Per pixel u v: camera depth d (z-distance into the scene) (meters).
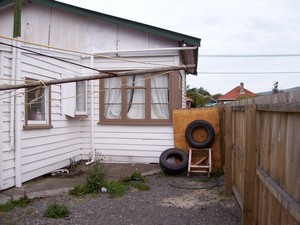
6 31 9.28
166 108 9.44
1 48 5.93
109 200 5.82
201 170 8.24
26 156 6.62
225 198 6.00
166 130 9.32
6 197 5.54
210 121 8.99
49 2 9.09
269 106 2.89
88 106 9.57
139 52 9.37
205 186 7.02
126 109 9.50
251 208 3.67
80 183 6.78
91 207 5.39
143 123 9.38
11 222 4.61
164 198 6.04
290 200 2.28
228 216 5.00
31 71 6.73
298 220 2.04
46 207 5.32
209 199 5.97
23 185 6.48
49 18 9.44
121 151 9.50
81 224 4.61
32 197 5.78
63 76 8.10
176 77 9.30
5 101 6.00
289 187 2.39
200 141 8.95
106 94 9.64
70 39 9.43
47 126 7.32
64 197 5.95
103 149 9.56
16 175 6.24
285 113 2.52
